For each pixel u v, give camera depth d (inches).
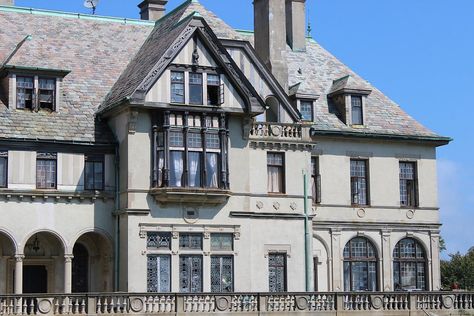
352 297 1752.0
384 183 2188.7
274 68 2101.4
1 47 1975.9
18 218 1779.0
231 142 1911.9
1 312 1510.8
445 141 2249.0
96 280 1907.0
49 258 1867.6
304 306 1712.6
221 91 1887.3
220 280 1871.3
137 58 2038.6
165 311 1617.9
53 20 2094.0
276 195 1973.4
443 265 3319.4
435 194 2244.1
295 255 1967.3
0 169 1779.0
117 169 1863.9
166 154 1827.0
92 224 1839.3
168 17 2149.4
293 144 2003.0
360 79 2311.8
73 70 1989.4
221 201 1875.0
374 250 2165.4
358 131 2154.3
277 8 2123.5
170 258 1831.9
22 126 1811.0
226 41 1977.1
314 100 2128.4
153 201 1829.5
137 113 1825.8
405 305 1788.9
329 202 2118.6
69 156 1835.6
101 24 2139.5
